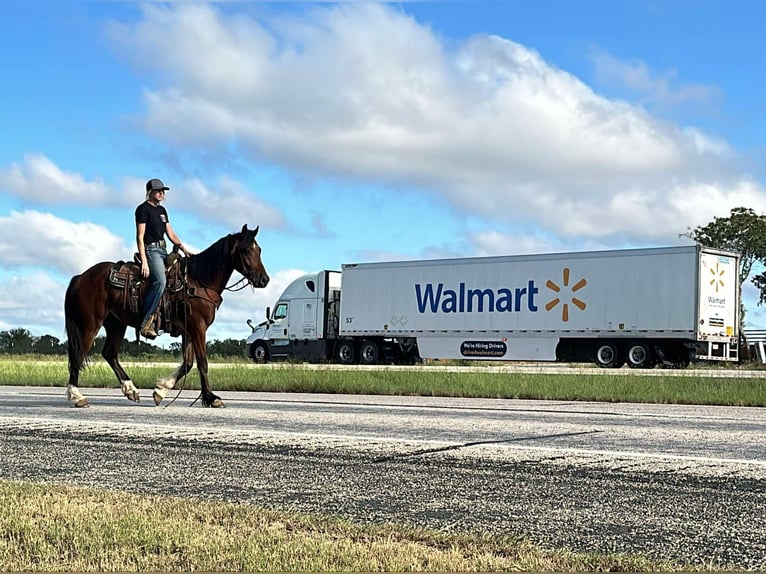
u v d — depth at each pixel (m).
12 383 20.95
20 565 4.05
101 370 22.33
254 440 8.51
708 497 5.84
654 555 4.44
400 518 5.26
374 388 17.50
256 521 4.89
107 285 12.47
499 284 35.44
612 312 32.84
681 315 31.56
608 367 33.50
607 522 5.16
